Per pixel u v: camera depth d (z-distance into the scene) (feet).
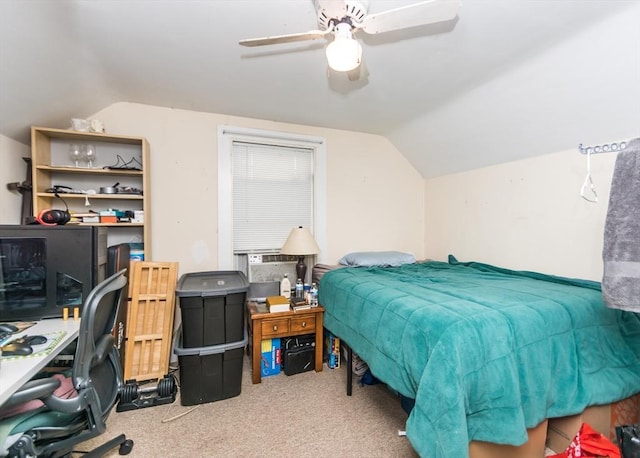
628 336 5.06
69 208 7.71
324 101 8.16
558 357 4.43
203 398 6.45
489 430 3.86
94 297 3.83
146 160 7.84
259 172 9.71
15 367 3.23
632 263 3.69
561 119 6.56
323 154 10.32
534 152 7.76
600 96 5.65
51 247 4.91
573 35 5.02
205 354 6.40
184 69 6.46
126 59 6.02
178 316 8.41
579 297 5.22
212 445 5.18
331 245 10.53
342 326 6.78
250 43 4.53
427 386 3.77
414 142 10.48
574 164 6.98
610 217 3.92
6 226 4.72
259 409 6.23
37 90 5.80
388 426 5.68
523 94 6.58
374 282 6.75
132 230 8.27
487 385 3.88
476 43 5.40
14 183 6.53
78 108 7.27
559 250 7.30
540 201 7.73
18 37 4.50
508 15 4.63
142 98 7.93
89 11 4.55
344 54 4.23
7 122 6.07
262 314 7.34
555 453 4.87
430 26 4.92
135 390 6.40
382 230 11.29
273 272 9.50
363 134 10.92
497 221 8.92
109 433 5.49
